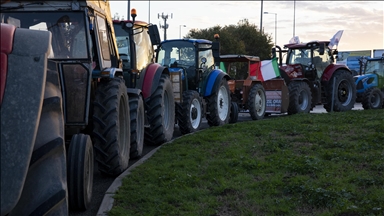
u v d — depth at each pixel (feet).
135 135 28.35
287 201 18.29
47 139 10.81
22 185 9.17
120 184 21.57
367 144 28.04
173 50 44.57
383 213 16.31
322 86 63.67
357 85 70.85
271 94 56.95
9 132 9.18
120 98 23.90
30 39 9.87
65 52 21.36
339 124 39.06
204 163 25.43
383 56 72.18
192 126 41.45
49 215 10.45
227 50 126.93
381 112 50.62
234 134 35.09
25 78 9.55
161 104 34.04
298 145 29.71
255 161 24.80
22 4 21.56
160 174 22.84
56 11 21.56
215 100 45.06
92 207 19.62
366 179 20.20
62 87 20.49
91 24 21.77
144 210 17.90
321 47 60.54
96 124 22.59
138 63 33.96
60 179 10.67
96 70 22.75
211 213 17.33
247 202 18.42
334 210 16.90
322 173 22.02
